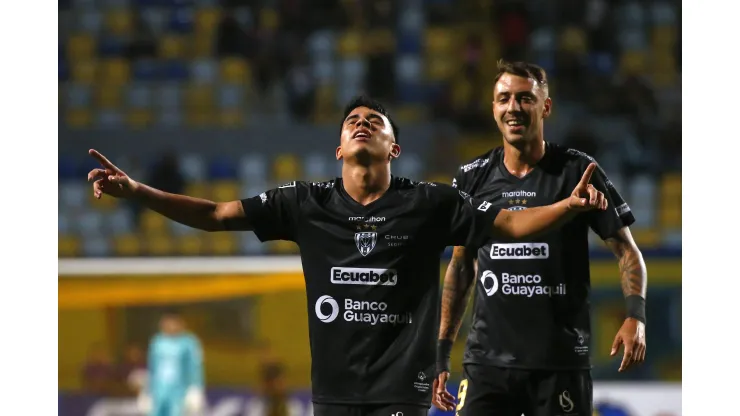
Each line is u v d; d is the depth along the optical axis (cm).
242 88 5653
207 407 3697
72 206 4959
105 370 3709
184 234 4653
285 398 3700
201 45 5897
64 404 3706
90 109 5575
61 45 5812
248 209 1702
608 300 3591
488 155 2061
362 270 1667
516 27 5788
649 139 5200
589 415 1950
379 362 1650
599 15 5828
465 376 2011
